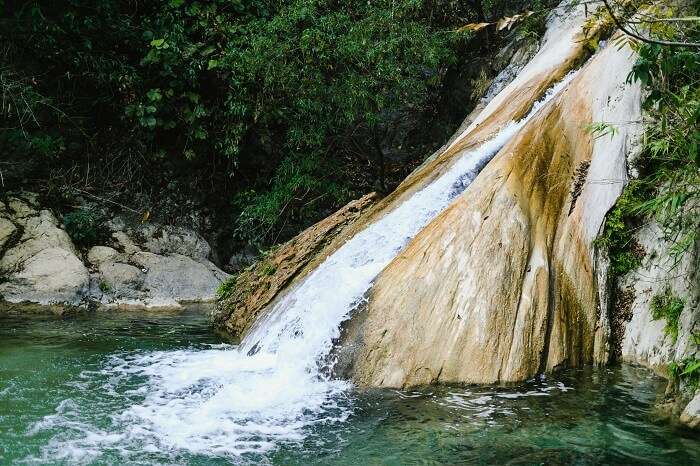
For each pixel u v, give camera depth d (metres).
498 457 4.09
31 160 11.66
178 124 12.95
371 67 11.78
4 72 11.22
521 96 8.65
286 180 12.91
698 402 4.44
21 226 10.66
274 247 9.41
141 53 12.48
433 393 5.20
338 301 6.15
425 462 4.06
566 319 5.57
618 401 4.93
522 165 6.14
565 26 9.88
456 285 5.61
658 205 5.07
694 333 4.92
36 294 9.72
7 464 4.07
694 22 4.79
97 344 7.52
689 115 4.75
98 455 4.22
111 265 10.69
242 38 12.09
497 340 5.36
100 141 12.45
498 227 5.76
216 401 5.26
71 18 11.39
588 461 4.00
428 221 6.96
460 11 12.97
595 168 6.02
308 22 11.77
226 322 8.42
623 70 6.11
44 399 5.35
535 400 4.98
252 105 12.63
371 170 13.77
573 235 5.86
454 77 13.16
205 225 13.24
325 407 5.05
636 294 5.78
